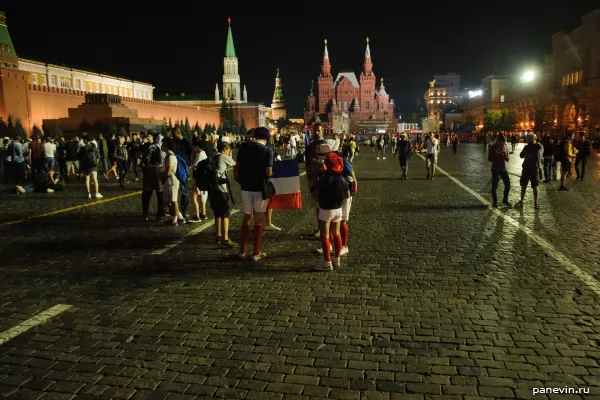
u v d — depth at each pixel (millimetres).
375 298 6023
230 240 9133
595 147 46125
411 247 8492
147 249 8703
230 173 24203
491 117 90688
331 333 5047
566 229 9820
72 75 82688
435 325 5207
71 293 6402
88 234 10062
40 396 3996
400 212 12117
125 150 19453
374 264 7477
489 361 4434
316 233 9562
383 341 4848
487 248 8352
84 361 4559
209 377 4238
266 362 4473
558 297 5977
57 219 11852
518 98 103750
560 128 71812
